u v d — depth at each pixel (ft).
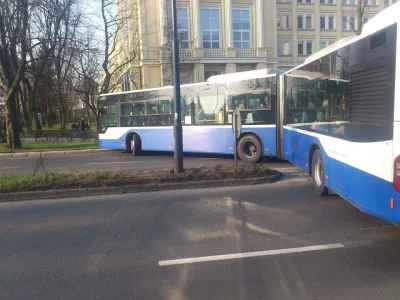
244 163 43.52
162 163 47.03
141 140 56.13
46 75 76.79
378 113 15.72
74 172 33.37
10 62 71.10
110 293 13.19
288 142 35.29
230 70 131.13
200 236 18.88
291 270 14.60
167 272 14.76
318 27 159.53
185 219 21.89
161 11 124.47
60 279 14.44
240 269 14.83
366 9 158.20
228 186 30.58
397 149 14.40
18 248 18.02
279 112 41.83
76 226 21.24
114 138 59.98
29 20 65.77
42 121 188.65
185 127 49.37
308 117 28.12
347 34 162.20
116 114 59.47
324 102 23.86
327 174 23.30
